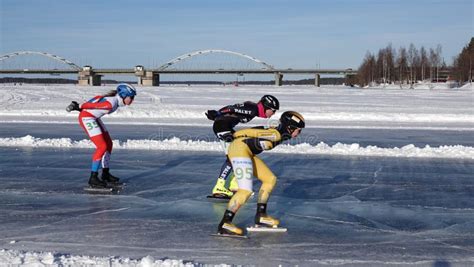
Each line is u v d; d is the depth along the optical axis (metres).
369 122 23.12
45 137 16.16
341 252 5.44
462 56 108.19
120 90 8.55
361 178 9.60
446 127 20.83
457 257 5.30
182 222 6.61
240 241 5.80
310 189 8.65
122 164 11.02
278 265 4.99
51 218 6.79
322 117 25.03
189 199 7.91
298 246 5.64
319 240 5.88
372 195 8.23
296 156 12.20
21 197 8.02
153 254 5.29
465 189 8.70
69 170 10.32
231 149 6.07
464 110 29.77
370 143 15.35
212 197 7.95
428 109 30.30
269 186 6.28
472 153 12.54
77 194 8.25
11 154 12.30
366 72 125.06
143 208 7.36
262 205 6.29
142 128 19.45
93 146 13.66
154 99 39.03
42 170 10.30
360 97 42.91
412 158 12.02
